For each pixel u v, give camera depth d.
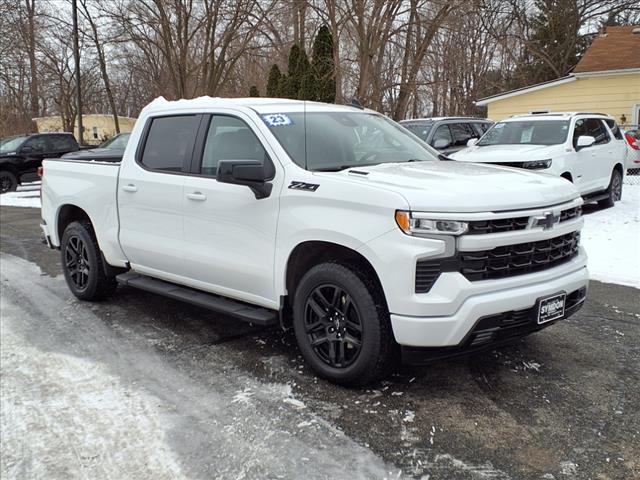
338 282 3.58
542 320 3.50
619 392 3.61
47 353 4.43
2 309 5.61
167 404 3.56
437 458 2.93
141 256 5.08
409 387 3.72
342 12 16.53
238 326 5.02
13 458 3.02
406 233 3.22
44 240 6.44
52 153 19.11
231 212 4.17
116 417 3.41
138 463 2.94
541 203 3.51
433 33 17.73
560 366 4.02
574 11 31.81
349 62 18.98
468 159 9.52
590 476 2.76
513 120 10.77
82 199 5.61
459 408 3.43
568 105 20.28
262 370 4.05
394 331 3.31
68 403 3.60
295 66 18.92
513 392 3.63
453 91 27.09
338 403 3.53
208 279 4.52
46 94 36.78
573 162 9.52
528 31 32.53
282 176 3.89
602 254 7.35
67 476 2.85
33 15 30.20
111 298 5.96
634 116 19.33
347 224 3.46
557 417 3.31
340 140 4.33
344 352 3.69
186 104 4.85
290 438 3.14
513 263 3.42
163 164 4.85
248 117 4.27
